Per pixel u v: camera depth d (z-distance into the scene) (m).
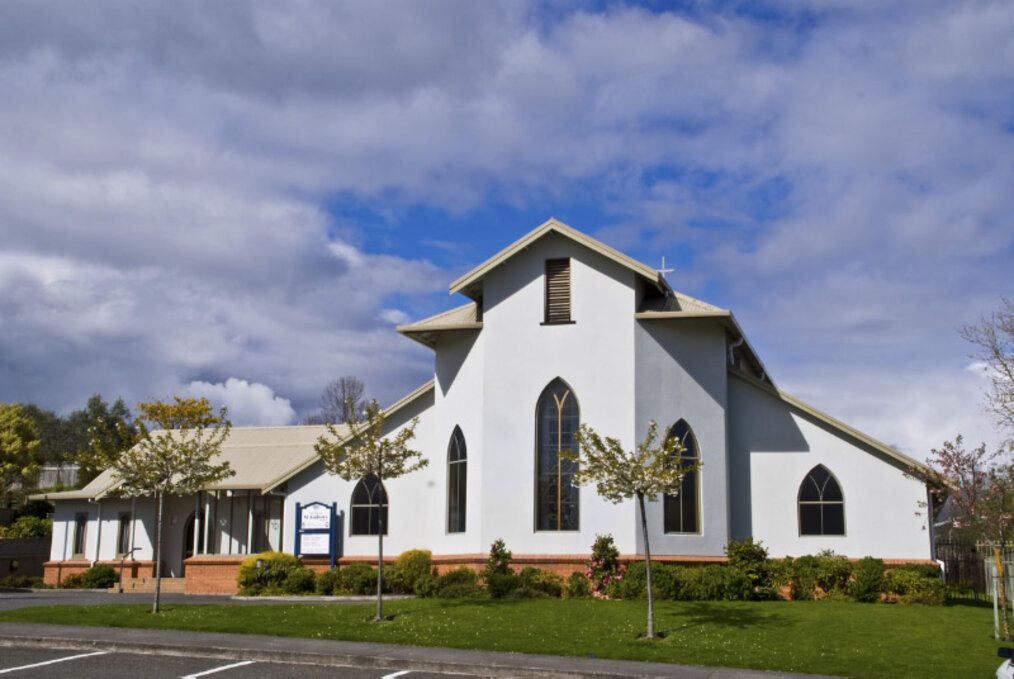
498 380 30.20
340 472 24.09
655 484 21.44
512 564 29.06
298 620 22.92
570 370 29.75
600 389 29.42
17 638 20.75
